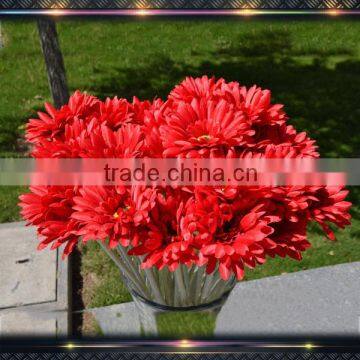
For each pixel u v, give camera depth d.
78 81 5.11
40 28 3.29
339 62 5.49
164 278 1.83
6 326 2.82
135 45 5.74
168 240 1.55
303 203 1.56
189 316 1.96
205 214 1.49
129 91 4.99
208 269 1.49
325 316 2.99
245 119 1.76
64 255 1.56
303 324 2.94
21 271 3.17
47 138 1.90
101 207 1.52
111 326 2.92
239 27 6.10
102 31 5.95
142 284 1.93
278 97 4.90
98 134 1.67
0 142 4.22
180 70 5.31
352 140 4.35
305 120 4.60
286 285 3.19
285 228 1.63
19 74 5.16
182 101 1.81
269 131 1.86
